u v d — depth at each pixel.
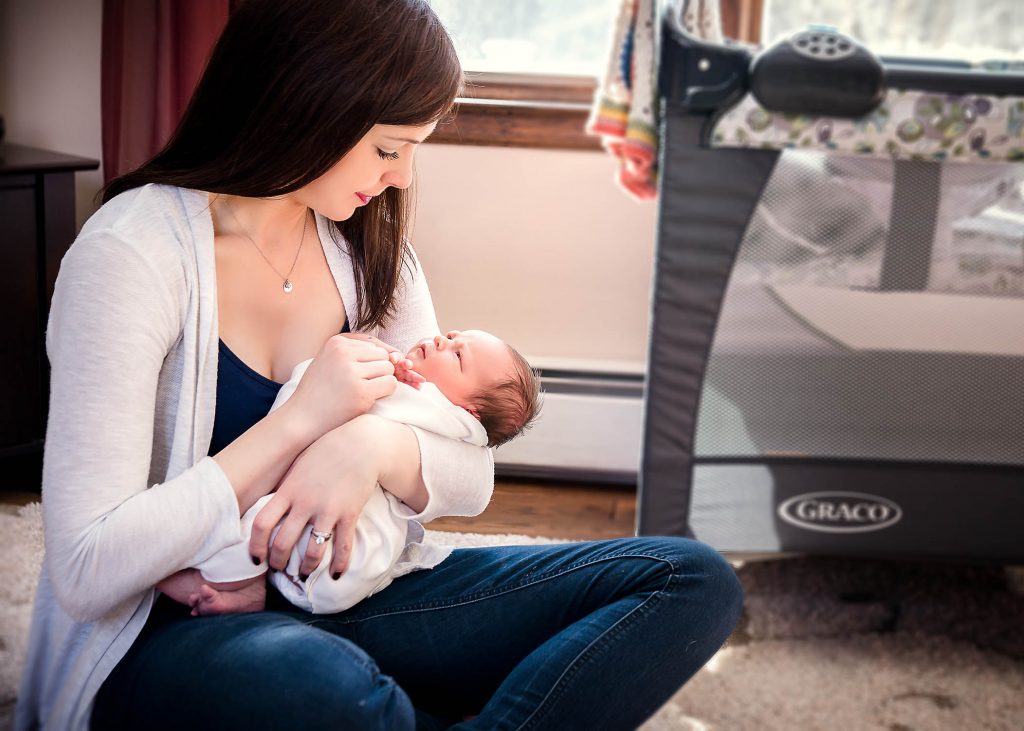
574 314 1.96
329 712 0.81
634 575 0.98
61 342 0.84
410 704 0.86
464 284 1.89
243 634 0.85
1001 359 1.48
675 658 0.95
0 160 1.27
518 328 1.94
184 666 0.84
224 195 0.97
